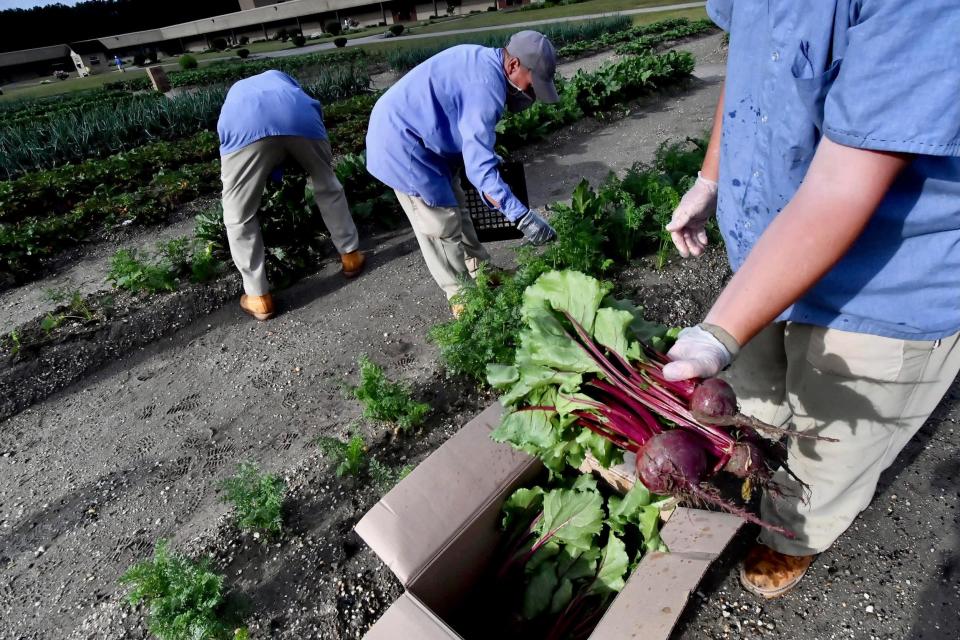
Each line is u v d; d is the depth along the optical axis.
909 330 1.46
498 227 4.48
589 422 1.72
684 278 4.21
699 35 16.64
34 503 3.28
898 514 2.43
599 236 4.12
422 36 34.88
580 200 4.50
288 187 4.88
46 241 6.35
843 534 2.37
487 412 2.14
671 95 10.20
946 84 0.98
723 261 4.32
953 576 2.19
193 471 3.34
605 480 2.19
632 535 2.18
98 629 2.50
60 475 3.46
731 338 1.24
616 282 4.21
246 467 2.83
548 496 2.03
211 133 10.18
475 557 2.01
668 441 1.40
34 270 6.07
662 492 1.42
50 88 43.34
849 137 1.09
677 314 3.90
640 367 1.68
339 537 2.67
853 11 1.10
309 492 2.91
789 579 2.13
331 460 3.06
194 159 9.19
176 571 2.31
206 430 3.63
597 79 9.20
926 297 1.42
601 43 17.80
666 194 4.34
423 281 4.90
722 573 2.27
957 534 2.33
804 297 1.55
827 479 1.82
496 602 2.05
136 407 3.95
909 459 2.67
